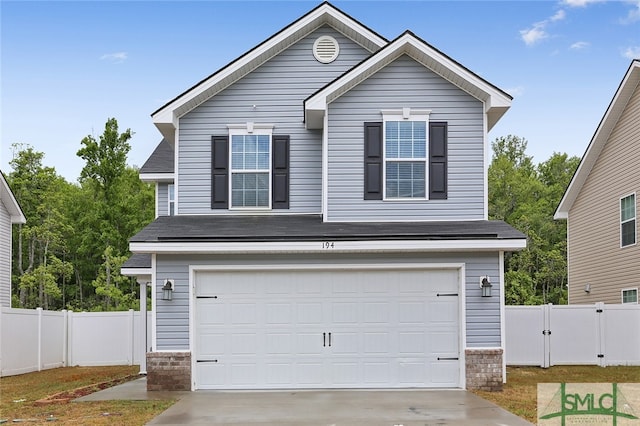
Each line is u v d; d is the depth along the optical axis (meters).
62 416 11.01
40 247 41.25
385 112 15.12
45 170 41.34
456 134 15.12
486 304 13.99
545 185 47.72
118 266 37.28
